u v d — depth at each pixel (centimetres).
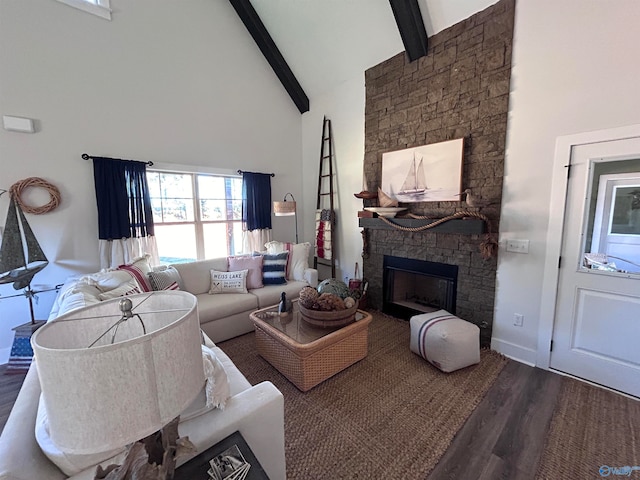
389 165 324
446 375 222
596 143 197
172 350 60
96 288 204
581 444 157
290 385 212
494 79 239
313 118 438
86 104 276
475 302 269
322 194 431
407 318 330
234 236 412
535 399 193
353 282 363
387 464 147
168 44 322
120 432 54
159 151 324
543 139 219
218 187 390
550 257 222
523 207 233
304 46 373
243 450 90
